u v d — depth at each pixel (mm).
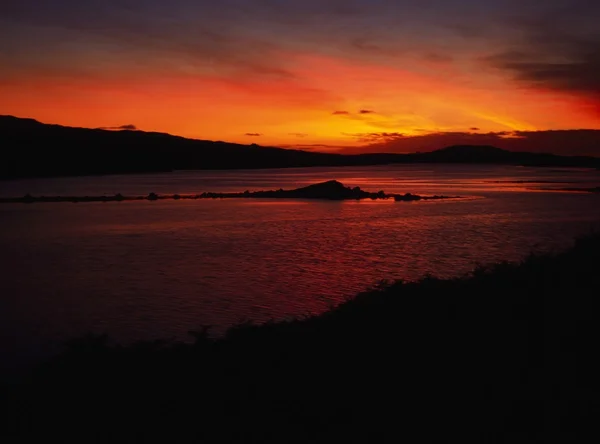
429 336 6750
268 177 118688
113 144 172500
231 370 5910
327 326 7352
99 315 12547
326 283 16141
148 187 71125
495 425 4707
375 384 5508
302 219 33938
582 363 5895
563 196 55656
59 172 117188
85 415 5047
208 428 4809
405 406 5059
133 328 11516
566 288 8266
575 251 10562
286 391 5406
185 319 12258
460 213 38000
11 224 30797
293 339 6855
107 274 17453
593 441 4453
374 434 4629
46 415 5078
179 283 16125
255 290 15219
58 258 20344
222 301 13953
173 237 26000
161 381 5648
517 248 22812
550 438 4504
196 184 81500
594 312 7184
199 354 6398
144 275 17312
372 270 18125
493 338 6637
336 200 49250
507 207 42812
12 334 10969
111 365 6020
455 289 8789
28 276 17141
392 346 6465
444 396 5234
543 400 5105
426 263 19422
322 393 5340
